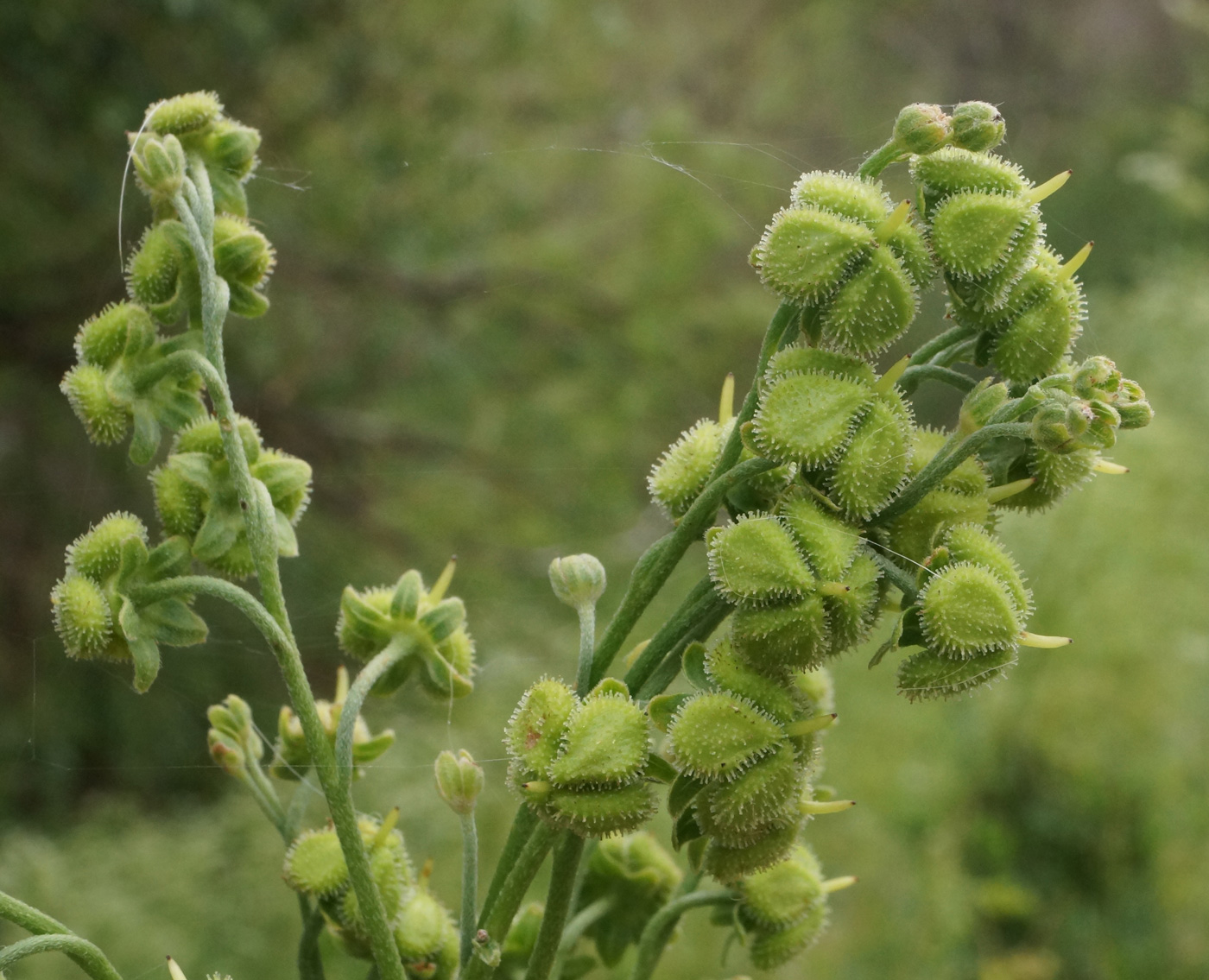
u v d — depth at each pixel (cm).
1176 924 54
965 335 21
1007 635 20
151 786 64
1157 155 99
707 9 107
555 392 89
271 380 79
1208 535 60
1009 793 58
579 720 20
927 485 20
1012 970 52
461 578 81
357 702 21
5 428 69
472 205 84
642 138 91
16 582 67
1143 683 57
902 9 125
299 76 76
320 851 21
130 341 21
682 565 78
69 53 66
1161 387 69
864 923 54
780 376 20
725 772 20
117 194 69
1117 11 137
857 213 20
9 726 63
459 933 21
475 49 80
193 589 21
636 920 23
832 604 20
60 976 45
